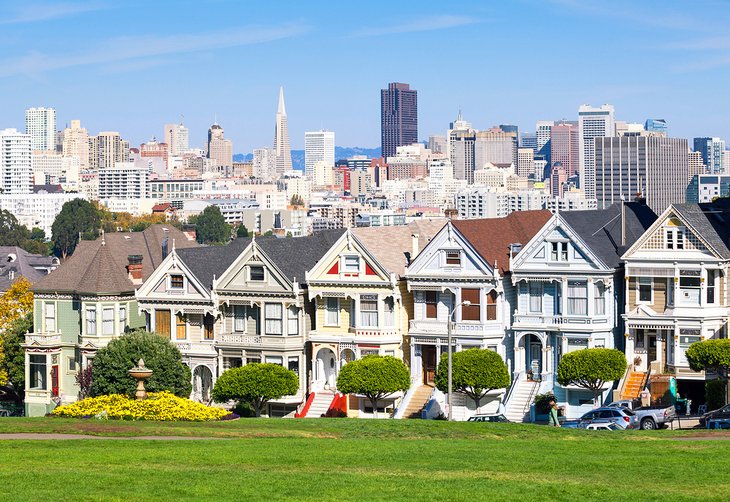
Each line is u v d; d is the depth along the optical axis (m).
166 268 169.38
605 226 159.00
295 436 110.12
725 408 127.88
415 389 157.12
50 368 177.50
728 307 147.88
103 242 181.75
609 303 150.25
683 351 146.88
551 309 152.62
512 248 155.75
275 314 162.88
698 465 92.81
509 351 155.00
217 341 166.38
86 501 80.62
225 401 155.75
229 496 82.31
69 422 115.56
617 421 129.88
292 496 82.50
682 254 146.88
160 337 164.00
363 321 159.38
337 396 157.88
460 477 88.81
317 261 167.88
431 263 156.50
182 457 95.25
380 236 163.88
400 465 93.69
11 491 82.69
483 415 144.25
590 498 82.38
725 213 152.50
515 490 84.44
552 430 114.81
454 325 154.50
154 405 131.25
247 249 164.62
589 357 144.25
